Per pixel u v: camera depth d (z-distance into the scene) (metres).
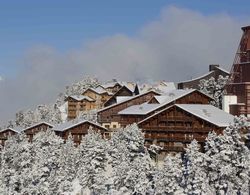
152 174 70.69
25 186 74.50
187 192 61.00
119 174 69.12
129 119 118.12
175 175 62.75
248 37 113.12
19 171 91.44
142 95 137.50
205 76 171.25
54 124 141.50
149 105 121.25
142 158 74.44
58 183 74.06
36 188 71.81
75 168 89.19
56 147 98.38
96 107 191.75
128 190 66.69
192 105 104.69
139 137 92.25
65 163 88.69
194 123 97.88
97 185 73.62
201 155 64.25
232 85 115.94
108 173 83.50
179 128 99.75
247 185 62.41
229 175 62.72
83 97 191.38
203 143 95.12
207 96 118.44
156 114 103.06
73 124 123.94
